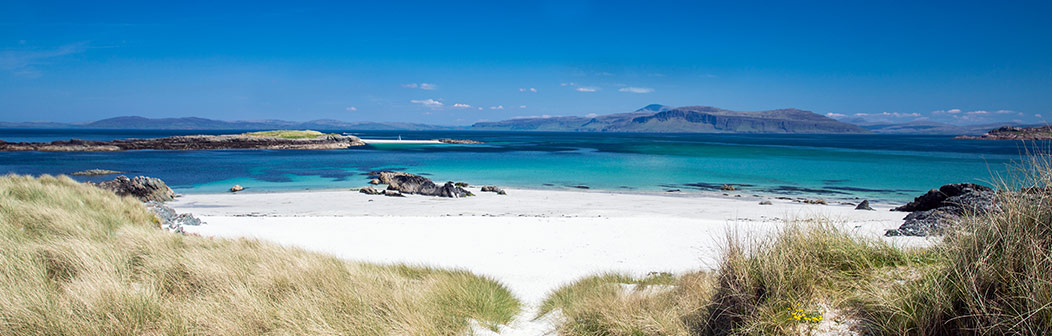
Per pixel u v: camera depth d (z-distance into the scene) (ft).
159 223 49.67
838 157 240.12
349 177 143.23
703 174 152.25
